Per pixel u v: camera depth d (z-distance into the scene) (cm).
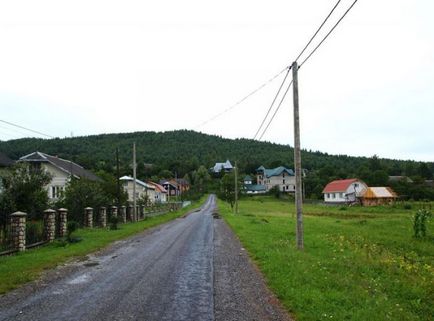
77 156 7812
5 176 2162
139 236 2262
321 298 836
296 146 1620
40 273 1162
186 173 13800
